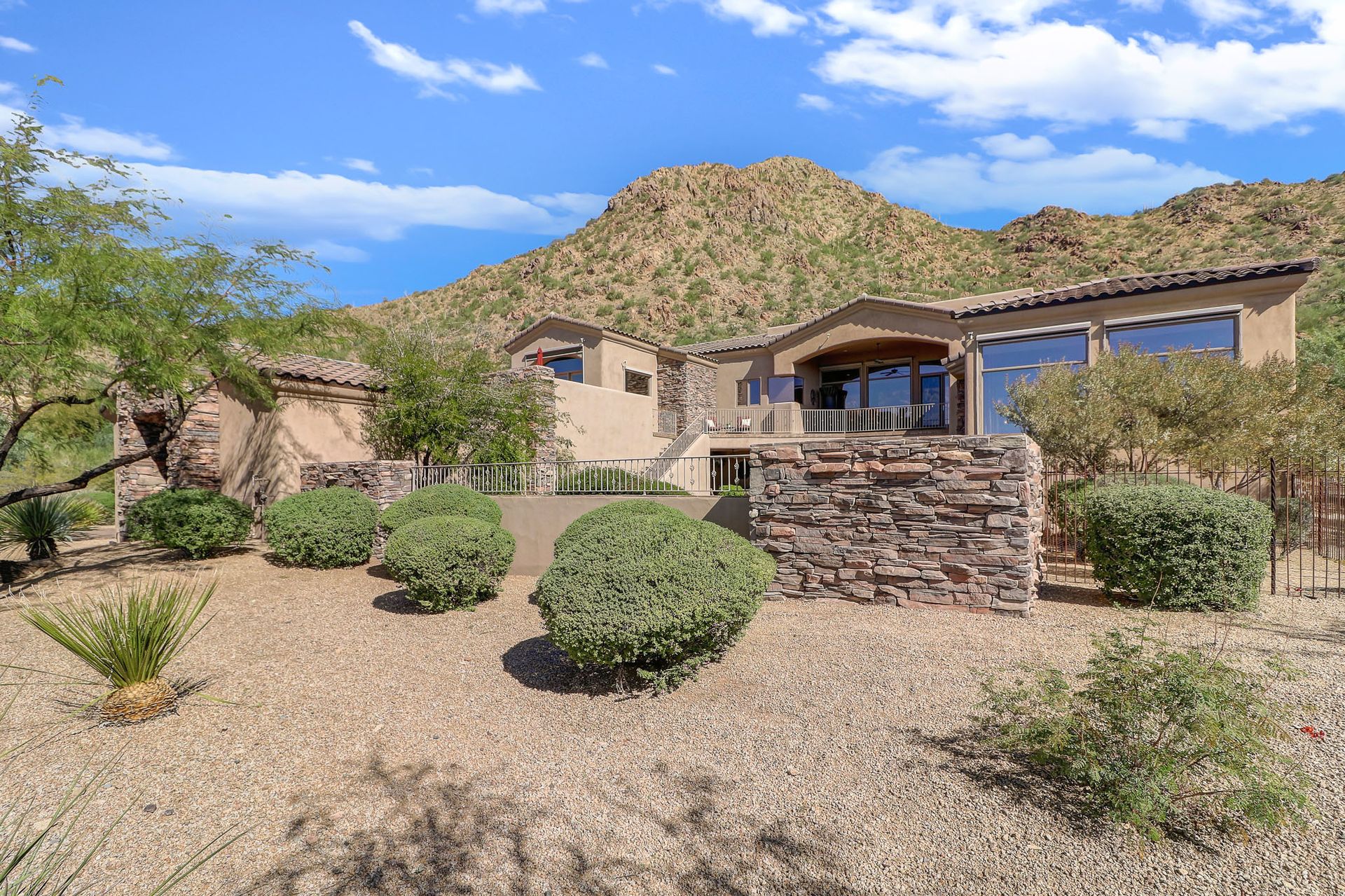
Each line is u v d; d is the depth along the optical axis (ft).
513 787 13.42
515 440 50.42
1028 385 42.29
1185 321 45.62
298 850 11.44
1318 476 34.35
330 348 45.01
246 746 15.52
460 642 23.41
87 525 63.72
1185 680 11.21
